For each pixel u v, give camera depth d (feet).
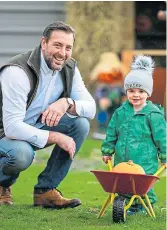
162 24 86.17
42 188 35.86
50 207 35.78
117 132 34.99
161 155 34.09
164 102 82.74
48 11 86.74
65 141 34.06
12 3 86.58
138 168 32.48
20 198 39.29
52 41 33.35
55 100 34.96
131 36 85.25
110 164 34.88
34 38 87.40
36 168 52.60
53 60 33.45
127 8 84.58
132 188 32.04
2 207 35.81
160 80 84.58
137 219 32.78
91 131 81.25
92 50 83.25
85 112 35.17
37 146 34.06
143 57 34.86
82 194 41.16
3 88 33.63
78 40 83.05
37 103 34.35
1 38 87.30
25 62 33.65
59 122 35.32
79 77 35.78
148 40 86.33
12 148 33.83
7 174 34.99
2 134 34.50
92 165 55.26
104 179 32.24
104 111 82.53
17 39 87.40
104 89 83.56
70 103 34.55
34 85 33.73
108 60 81.30
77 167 54.13
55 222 32.32
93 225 31.78
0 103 34.12
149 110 34.40
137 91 34.24
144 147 34.30
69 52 33.65
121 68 81.25
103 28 83.10
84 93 35.63
